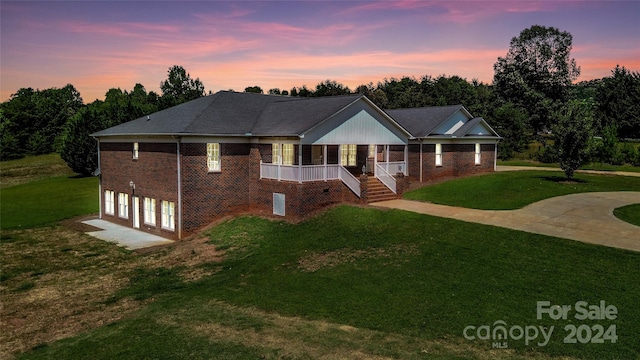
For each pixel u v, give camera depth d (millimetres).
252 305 13820
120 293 16188
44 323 13703
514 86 72000
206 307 13898
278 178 23969
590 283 13234
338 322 12156
